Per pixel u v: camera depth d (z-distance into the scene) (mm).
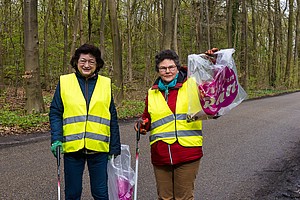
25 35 13383
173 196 3814
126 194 4008
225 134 10672
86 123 3748
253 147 8891
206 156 7867
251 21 39000
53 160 7352
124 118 14039
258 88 35812
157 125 3713
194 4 28203
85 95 3795
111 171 3998
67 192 3881
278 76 41438
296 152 8398
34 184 5801
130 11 29578
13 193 5379
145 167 6820
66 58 24203
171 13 16062
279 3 37469
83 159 3861
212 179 6219
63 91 3787
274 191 5672
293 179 6316
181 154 3631
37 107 13531
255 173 6648
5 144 8859
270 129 11703
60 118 3822
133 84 25906
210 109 3586
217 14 30141
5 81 26906
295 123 13172
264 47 38750
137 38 32969
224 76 3668
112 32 16938
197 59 3637
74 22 21094
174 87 3695
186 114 3648
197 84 3602
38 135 10078
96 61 3840
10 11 25734
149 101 3773
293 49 47188
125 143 9086
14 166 6863
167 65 3662
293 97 27984
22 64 25609
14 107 16172
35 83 13516
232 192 5582
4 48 26688
